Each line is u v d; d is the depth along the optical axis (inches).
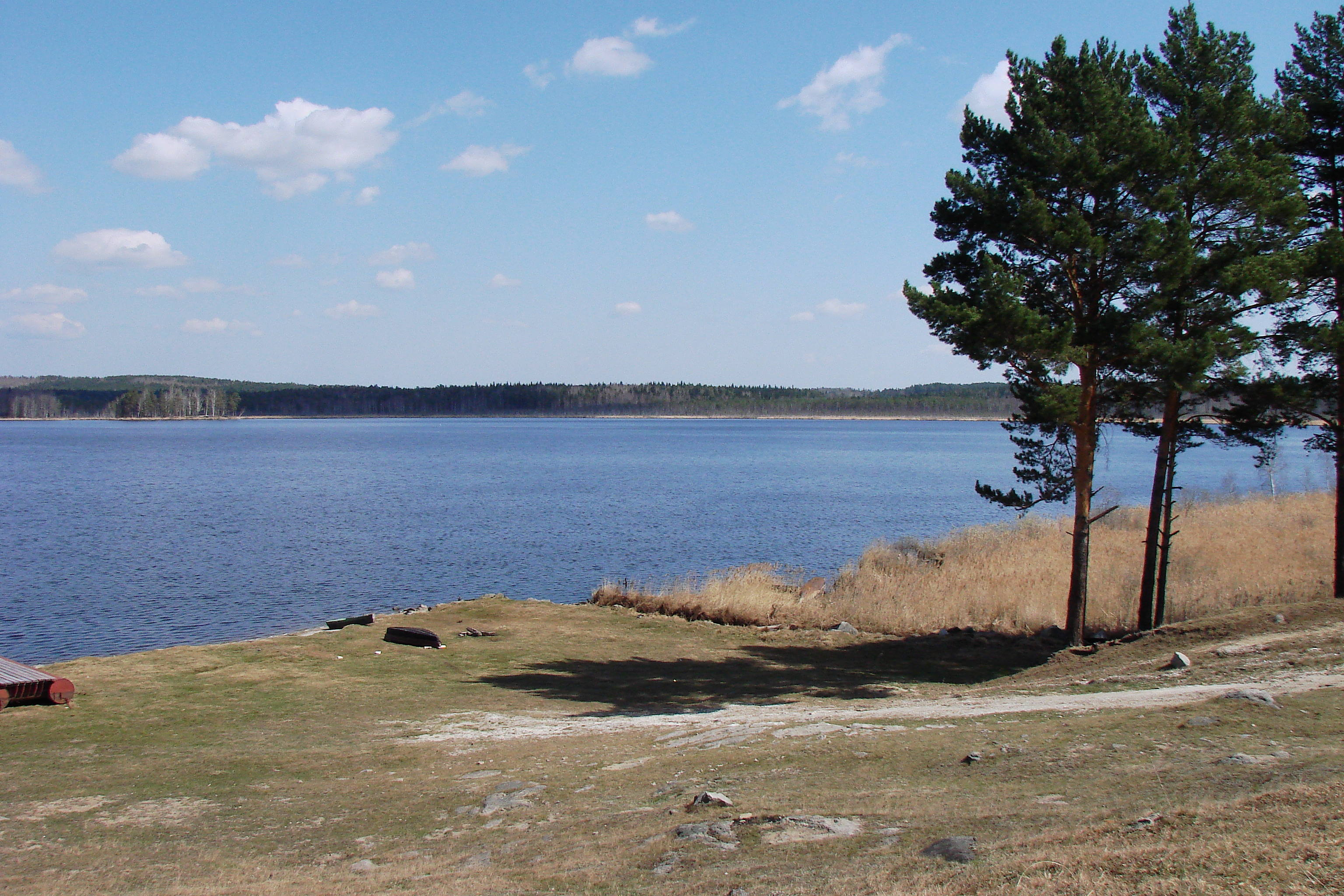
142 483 3289.9
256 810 432.1
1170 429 862.5
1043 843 265.9
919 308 764.6
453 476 3622.0
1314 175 895.7
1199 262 791.7
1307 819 242.4
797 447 6250.0
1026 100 833.5
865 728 505.7
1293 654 614.2
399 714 647.8
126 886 334.3
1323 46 887.7
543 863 323.0
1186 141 807.1
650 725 588.7
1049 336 737.0
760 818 335.3
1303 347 816.3
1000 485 3216.0
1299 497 1771.7
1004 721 499.2
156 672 753.0
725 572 1419.8
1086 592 858.1
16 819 420.2
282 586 1403.8
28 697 634.8
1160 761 367.2
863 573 1285.7
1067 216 764.6
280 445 6245.1
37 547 1768.0
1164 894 207.2
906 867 263.4
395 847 371.2
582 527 2097.7
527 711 664.4
